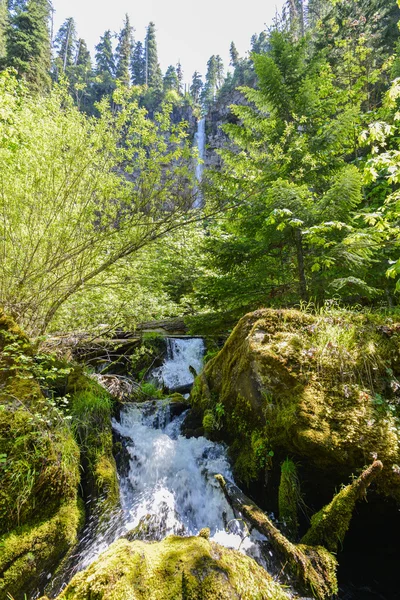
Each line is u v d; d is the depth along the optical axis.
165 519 2.71
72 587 1.32
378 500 2.10
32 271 4.21
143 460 3.40
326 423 2.32
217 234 6.04
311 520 2.23
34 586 1.84
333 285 4.47
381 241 4.23
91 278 4.89
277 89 5.95
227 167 6.39
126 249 4.52
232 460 3.14
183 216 4.34
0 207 4.02
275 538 1.95
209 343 8.23
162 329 8.73
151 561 1.45
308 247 5.35
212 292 5.56
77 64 52.41
